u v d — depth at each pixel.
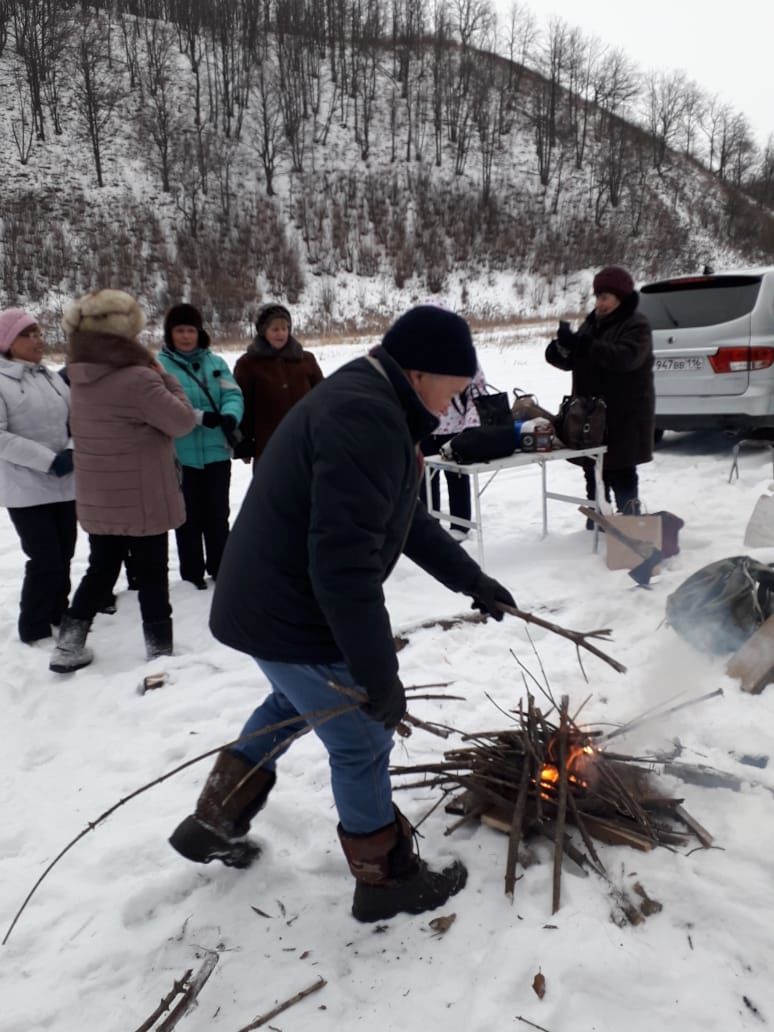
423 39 63.38
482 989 1.87
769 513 4.73
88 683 3.85
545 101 58.56
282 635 1.91
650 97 62.94
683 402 6.98
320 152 48.47
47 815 2.82
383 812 2.10
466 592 2.33
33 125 44.00
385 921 2.15
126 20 57.19
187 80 52.34
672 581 4.34
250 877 2.38
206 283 36.25
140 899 2.30
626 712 3.07
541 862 2.29
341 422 1.71
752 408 6.66
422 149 51.16
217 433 4.88
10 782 3.07
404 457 1.80
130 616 4.73
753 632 3.46
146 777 3.01
